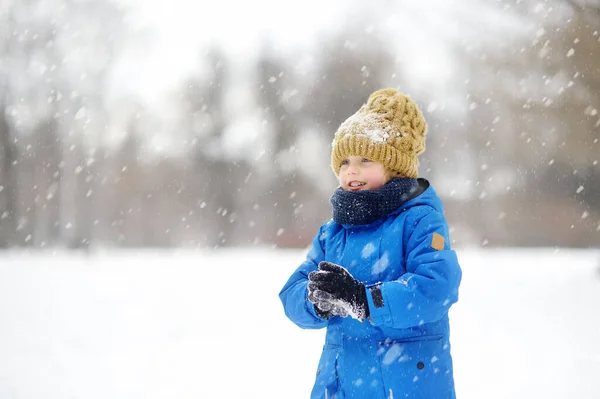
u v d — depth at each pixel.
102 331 10.66
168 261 26.69
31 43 42.84
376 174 3.88
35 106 43.78
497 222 50.50
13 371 7.92
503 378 7.16
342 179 3.99
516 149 45.03
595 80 19.47
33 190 46.81
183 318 11.98
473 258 25.47
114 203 60.41
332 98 60.56
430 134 53.16
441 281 3.42
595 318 10.62
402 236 3.66
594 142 21.73
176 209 64.19
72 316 12.18
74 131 43.69
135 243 62.25
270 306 13.40
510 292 14.16
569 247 46.38
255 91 63.91
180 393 6.97
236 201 64.75
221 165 64.75
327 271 3.40
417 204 3.76
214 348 9.40
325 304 3.37
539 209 47.66
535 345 8.76
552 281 15.66
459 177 52.69
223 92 64.50
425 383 3.53
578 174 38.97
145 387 7.22
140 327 11.04
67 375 7.76
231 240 64.31
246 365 8.33
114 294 15.46
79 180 50.03
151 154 62.66
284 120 63.06
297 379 7.56
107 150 51.09
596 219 45.03
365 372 3.57
